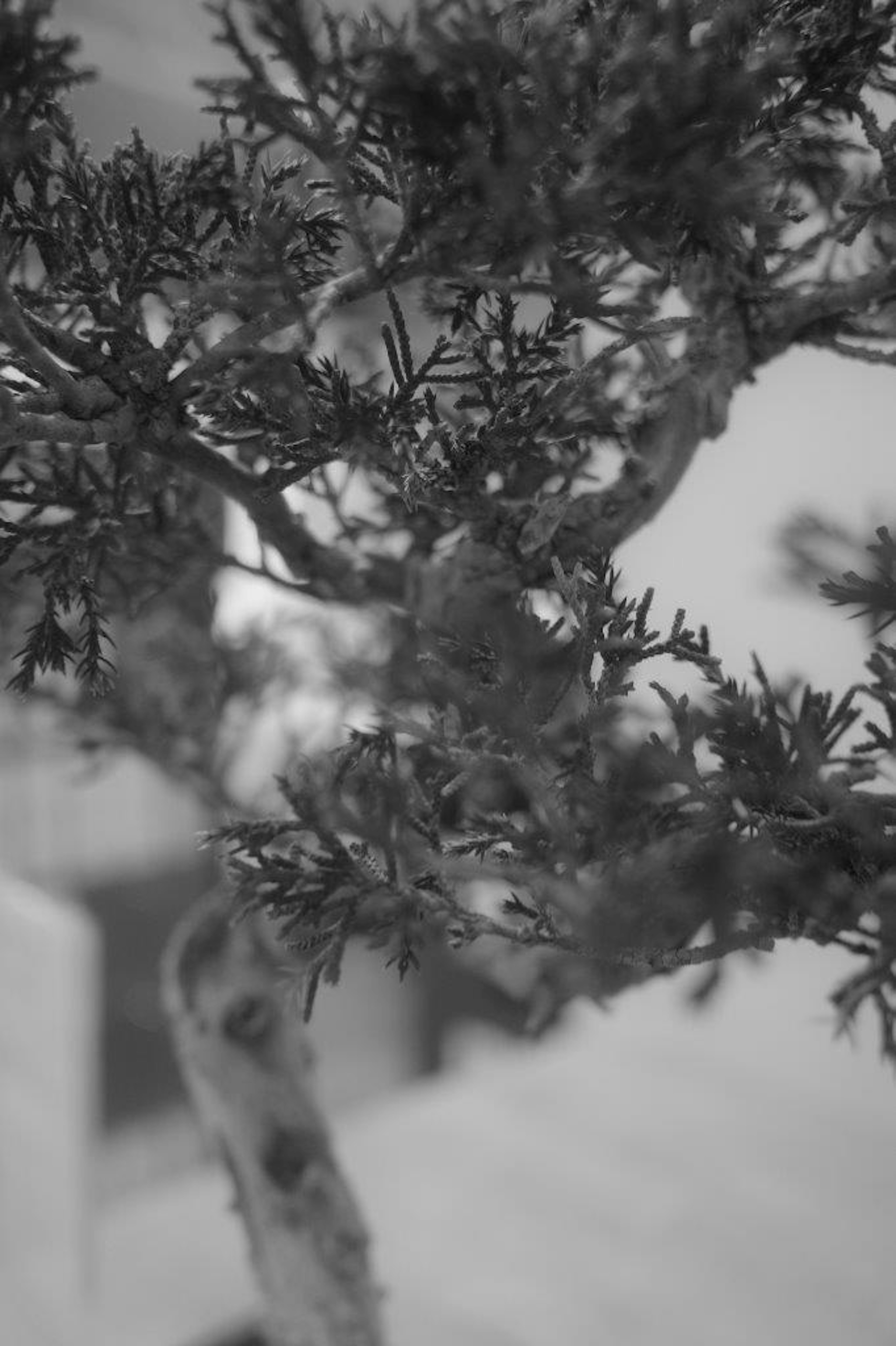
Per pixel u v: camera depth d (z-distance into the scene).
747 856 0.36
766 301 0.41
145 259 0.38
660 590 1.40
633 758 0.38
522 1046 1.62
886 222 0.41
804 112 0.38
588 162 0.34
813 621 1.23
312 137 0.35
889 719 0.38
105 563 0.43
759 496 1.30
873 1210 1.17
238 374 0.36
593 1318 1.03
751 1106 1.38
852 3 0.37
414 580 0.43
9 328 0.35
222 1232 1.15
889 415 1.22
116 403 0.37
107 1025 1.58
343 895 0.38
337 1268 0.53
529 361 0.38
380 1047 1.72
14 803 1.51
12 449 0.40
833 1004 0.38
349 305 0.42
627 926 0.36
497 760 0.38
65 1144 0.95
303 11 0.33
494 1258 1.12
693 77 0.33
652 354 0.42
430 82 0.33
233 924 0.38
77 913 1.45
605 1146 1.31
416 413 0.37
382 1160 1.30
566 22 0.36
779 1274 1.08
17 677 0.39
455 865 0.38
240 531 0.65
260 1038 0.53
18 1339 1.02
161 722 0.59
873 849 0.37
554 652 0.39
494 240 0.35
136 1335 0.99
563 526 0.41
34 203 0.38
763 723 0.40
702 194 0.34
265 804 0.58
